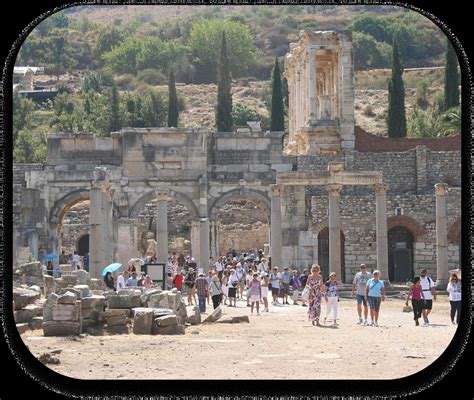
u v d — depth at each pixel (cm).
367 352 3284
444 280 7519
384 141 9769
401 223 8556
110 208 7819
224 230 10944
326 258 8662
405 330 4291
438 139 9750
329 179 7612
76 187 8588
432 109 14925
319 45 9631
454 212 8631
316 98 9644
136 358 3061
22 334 3719
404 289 7681
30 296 3969
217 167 8856
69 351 3256
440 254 7538
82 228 10362
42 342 3497
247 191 8775
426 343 3647
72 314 3722
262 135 8906
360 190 8975
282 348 3416
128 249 8644
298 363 2934
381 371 2725
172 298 4297
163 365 2866
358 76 19288
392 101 11375
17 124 14712
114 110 14700
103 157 8856
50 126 15362
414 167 9144
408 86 19225
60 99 16600
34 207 8375
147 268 6775
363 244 8500
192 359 3041
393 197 8581
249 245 10869
